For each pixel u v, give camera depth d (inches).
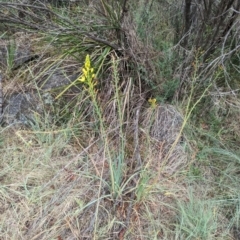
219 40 97.9
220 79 102.8
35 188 83.6
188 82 99.0
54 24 100.0
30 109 98.5
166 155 85.6
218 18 92.3
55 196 82.0
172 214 81.5
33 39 107.4
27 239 76.1
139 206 81.0
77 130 95.5
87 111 97.4
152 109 95.7
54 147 92.5
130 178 81.7
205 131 96.6
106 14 97.1
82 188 83.7
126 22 97.3
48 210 80.0
